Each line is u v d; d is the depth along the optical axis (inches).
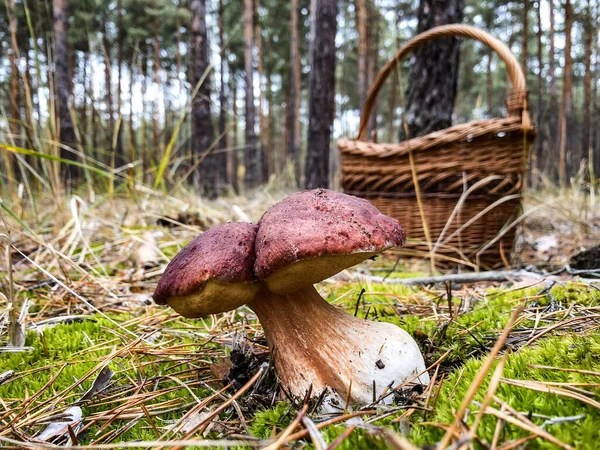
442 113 29.0
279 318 9.2
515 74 20.1
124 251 24.2
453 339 11.3
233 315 15.1
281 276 8.1
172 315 15.2
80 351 12.4
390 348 9.0
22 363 11.9
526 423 6.5
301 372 8.9
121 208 33.9
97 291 18.2
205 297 8.3
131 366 11.6
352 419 7.7
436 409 7.7
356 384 8.7
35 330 13.8
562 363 8.5
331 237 7.7
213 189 68.1
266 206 43.3
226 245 8.4
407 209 23.1
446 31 21.9
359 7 86.7
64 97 56.4
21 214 23.8
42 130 24.3
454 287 17.8
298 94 115.6
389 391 8.6
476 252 21.5
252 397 9.4
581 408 6.9
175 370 11.4
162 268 21.7
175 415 9.3
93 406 9.7
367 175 23.9
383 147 23.0
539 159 89.0
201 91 64.3
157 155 32.6
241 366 10.2
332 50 49.9
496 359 9.3
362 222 8.1
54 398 9.9
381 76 24.3
